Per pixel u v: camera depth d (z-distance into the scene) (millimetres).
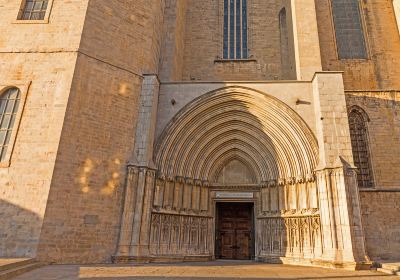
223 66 21984
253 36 22672
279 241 14805
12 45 14109
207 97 16328
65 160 12422
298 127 15227
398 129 17188
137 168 14008
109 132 13930
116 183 13539
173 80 18562
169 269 10297
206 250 15367
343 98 14938
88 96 13680
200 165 16359
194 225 15422
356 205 12914
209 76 21781
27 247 11070
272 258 14578
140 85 15555
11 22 14562
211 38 22734
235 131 17078
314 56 17422
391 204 15875
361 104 17797
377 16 21391
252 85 16438
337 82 15258
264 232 15414
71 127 12867
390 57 20312
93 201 12734
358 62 20500
